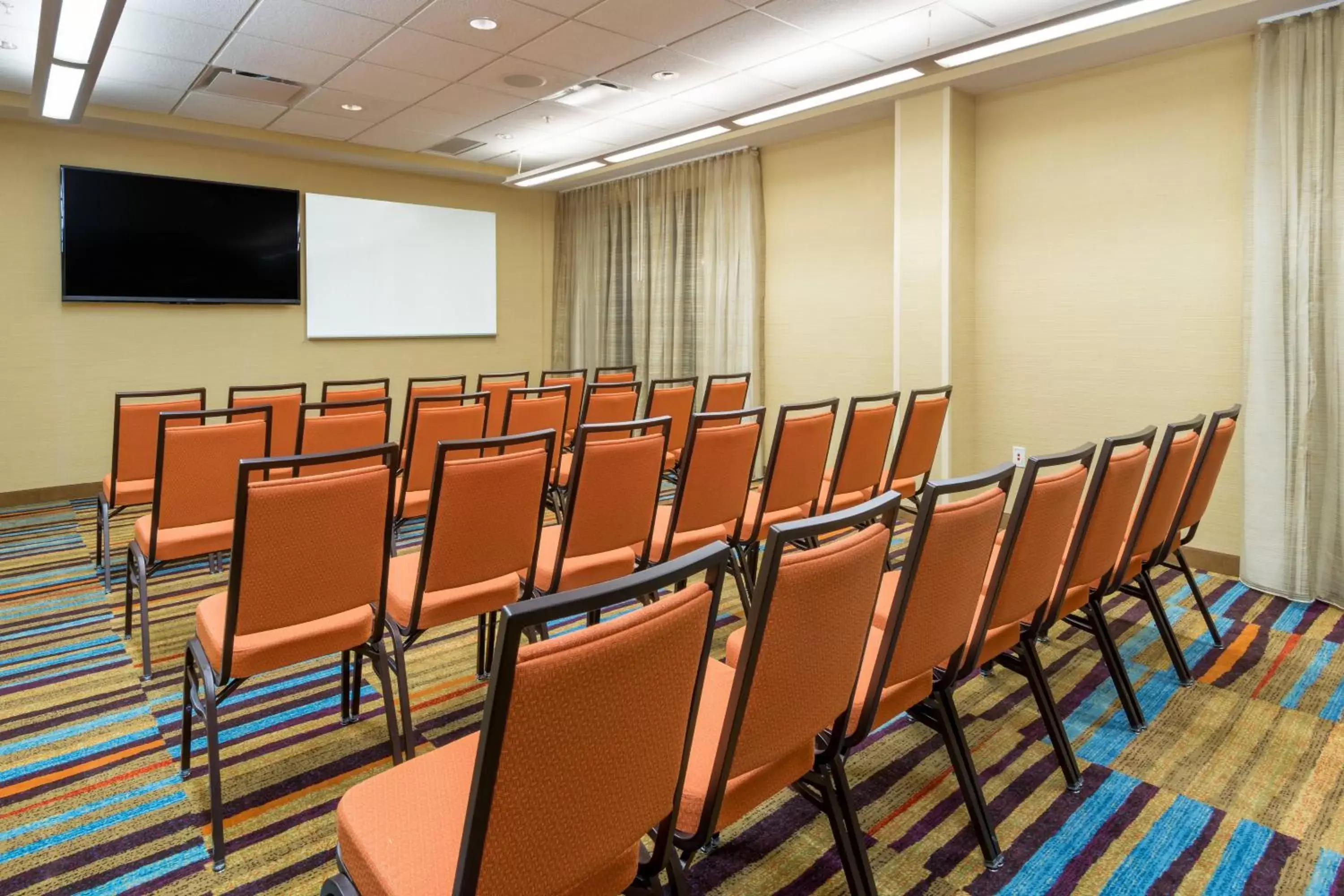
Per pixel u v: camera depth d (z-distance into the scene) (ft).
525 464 7.11
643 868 4.13
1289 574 11.78
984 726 8.10
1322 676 9.18
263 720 8.25
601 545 8.11
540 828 3.23
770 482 9.69
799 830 6.49
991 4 12.82
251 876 5.91
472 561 7.07
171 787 7.07
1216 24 12.22
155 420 12.39
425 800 4.24
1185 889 5.75
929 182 15.99
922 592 5.16
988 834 5.99
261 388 13.65
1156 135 13.82
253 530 5.70
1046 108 15.17
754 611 3.98
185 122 19.13
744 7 12.81
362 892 3.84
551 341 28.27
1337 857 6.09
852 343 19.31
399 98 17.60
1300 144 11.69
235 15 13.00
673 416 15.21
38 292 18.63
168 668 9.50
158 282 20.02
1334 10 11.30
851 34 13.99
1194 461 8.87
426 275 25.02
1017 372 15.98
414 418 11.41
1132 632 10.53
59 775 7.26
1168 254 13.80
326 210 22.93
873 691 5.23
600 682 3.15
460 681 9.12
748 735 4.24
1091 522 6.99
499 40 14.16
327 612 6.31
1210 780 7.13
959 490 5.07
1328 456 11.59
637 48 14.60
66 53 11.81
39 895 5.71
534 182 22.80
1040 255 15.46
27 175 18.31
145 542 9.68
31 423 18.70
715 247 21.94
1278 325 11.87
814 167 19.71
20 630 10.63
